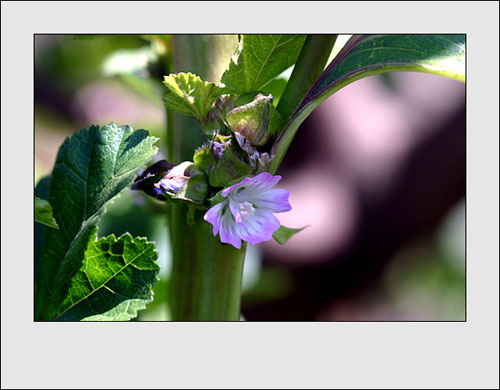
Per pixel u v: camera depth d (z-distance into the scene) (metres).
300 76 0.29
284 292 0.55
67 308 0.29
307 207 0.57
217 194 0.28
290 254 0.56
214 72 0.30
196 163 0.29
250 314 0.54
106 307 0.29
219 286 0.30
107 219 0.40
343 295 0.56
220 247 0.30
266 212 0.29
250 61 0.29
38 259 0.30
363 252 0.57
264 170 0.29
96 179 0.30
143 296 0.29
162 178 0.29
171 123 0.33
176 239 0.30
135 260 0.29
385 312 0.56
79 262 0.29
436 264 0.57
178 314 0.30
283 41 0.29
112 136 0.30
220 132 0.29
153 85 0.38
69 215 0.30
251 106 0.29
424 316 0.56
